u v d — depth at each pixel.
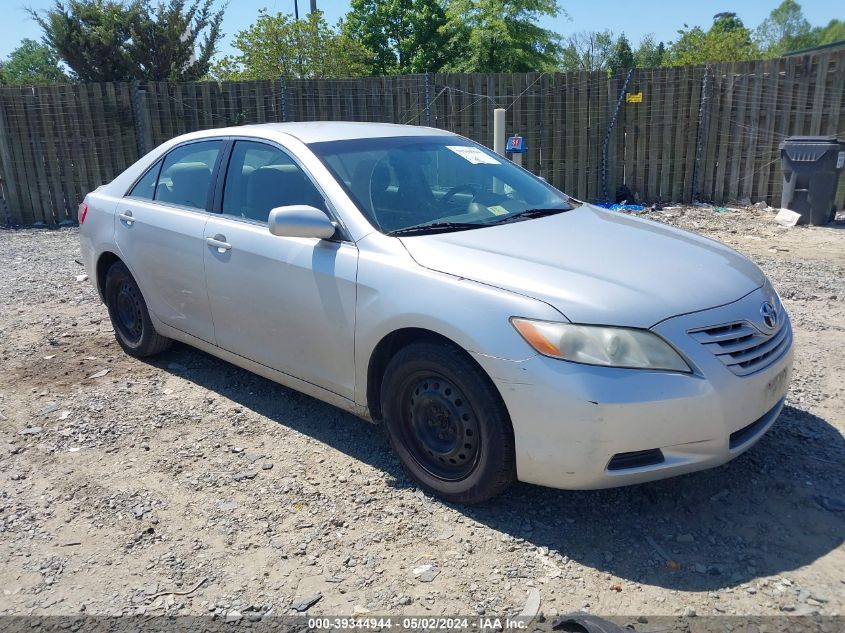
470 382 3.29
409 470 3.72
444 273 3.44
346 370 3.86
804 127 11.03
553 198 4.66
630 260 3.54
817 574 3.03
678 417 3.06
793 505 3.51
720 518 3.43
